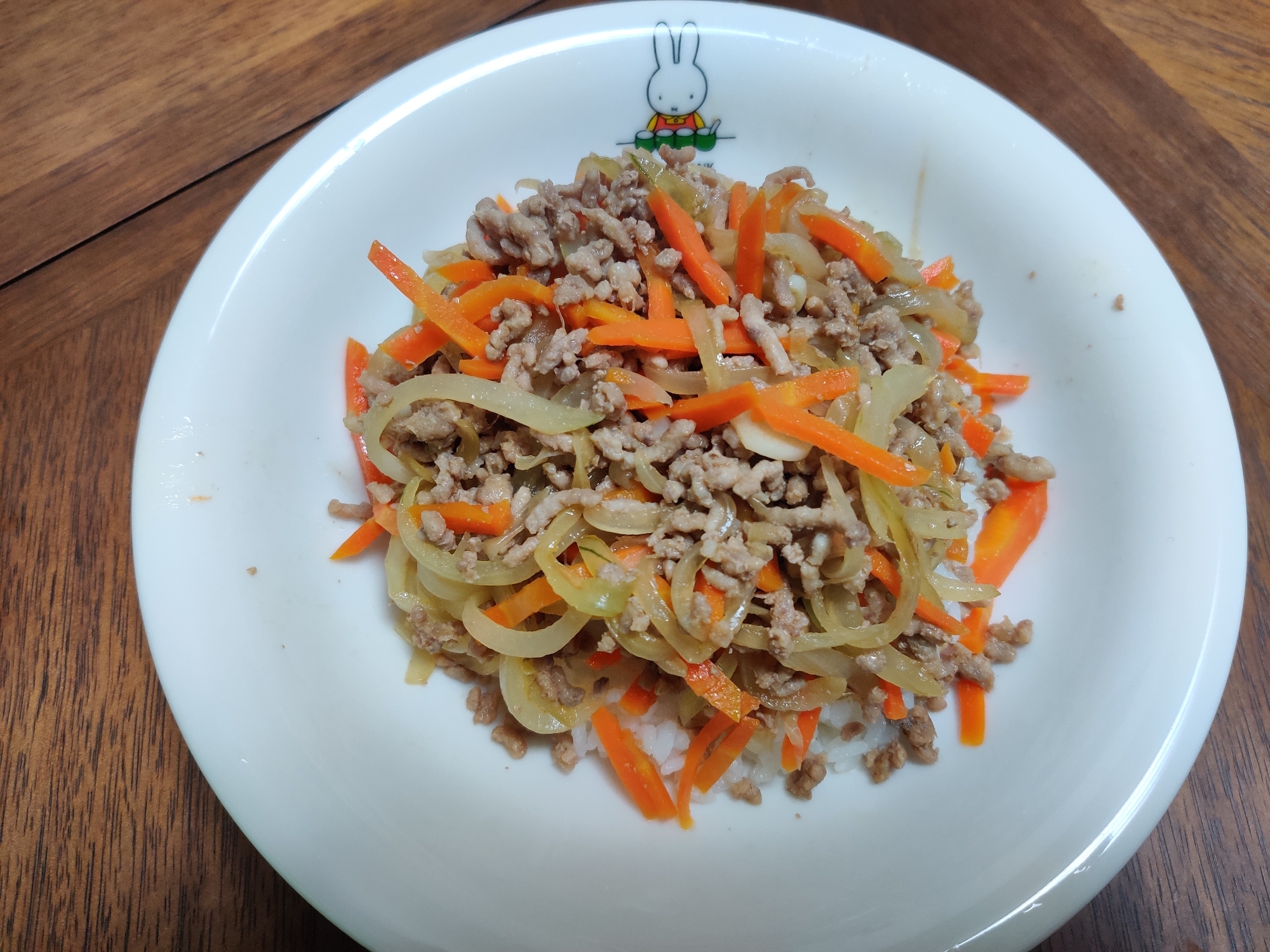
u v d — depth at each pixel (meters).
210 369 0.18
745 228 0.19
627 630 0.18
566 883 0.17
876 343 0.20
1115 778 0.16
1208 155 0.24
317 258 0.20
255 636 0.17
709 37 0.22
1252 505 0.22
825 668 0.18
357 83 0.25
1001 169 0.21
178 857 0.20
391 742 0.18
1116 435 0.19
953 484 0.20
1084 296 0.20
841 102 0.22
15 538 0.22
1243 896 0.20
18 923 0.19
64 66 0.25
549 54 0.21
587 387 0.18
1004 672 0.19
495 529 0.18
